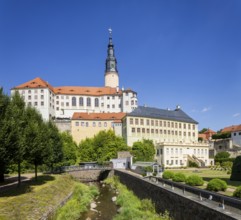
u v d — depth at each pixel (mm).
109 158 104188
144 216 31938
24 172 72875
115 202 48188
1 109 36719
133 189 51781
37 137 46562
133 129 125688
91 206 45625
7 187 43594
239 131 146375
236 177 47719
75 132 140875
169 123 137250
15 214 29422
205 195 23641
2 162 34938
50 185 48594
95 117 144250
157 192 34250
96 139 111750
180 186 29234
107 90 183750
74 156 102500
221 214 18688
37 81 159375
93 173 85125
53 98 168875
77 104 174750
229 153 124875
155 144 119000
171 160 110625
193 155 116688
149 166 70812
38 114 59188
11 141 35500
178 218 26609
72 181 67688
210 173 67625
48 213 34125
